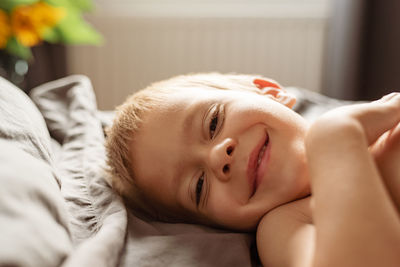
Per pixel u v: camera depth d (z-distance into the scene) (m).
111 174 0.80
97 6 2.30
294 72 2.35
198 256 0.59
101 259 0.50
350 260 0.47
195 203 0.75
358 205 0.48
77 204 0.70
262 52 2.33
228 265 0.58
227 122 0.72
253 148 0.70
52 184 0.53
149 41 2.33
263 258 0.62
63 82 1.17
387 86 2.20
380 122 0.57
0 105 0.66
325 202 0.50
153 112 0.79
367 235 0.47
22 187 0.47
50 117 1.05
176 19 2.30
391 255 0.46
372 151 0.64
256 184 0.70
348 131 0.53
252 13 2.29
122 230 0.59
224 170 0.69
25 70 1.84
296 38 2.32
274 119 0.72
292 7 2.32
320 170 0.52
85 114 1.02
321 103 1.29
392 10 2.13
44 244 0.43
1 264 0.38
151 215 0.82
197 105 0.76
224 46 2.32
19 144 0.61
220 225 0.74
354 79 2.14
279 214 0.65
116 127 0.85
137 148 0.79
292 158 0.69
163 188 0.77
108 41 2.32
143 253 0.58
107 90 2.37
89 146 0.90
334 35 2.17
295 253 0.57
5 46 1.64
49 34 1.80
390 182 0.60
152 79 2.37
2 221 0.42
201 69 2.35
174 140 0.75
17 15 1.56
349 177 0.49
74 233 0.62
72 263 0.46
